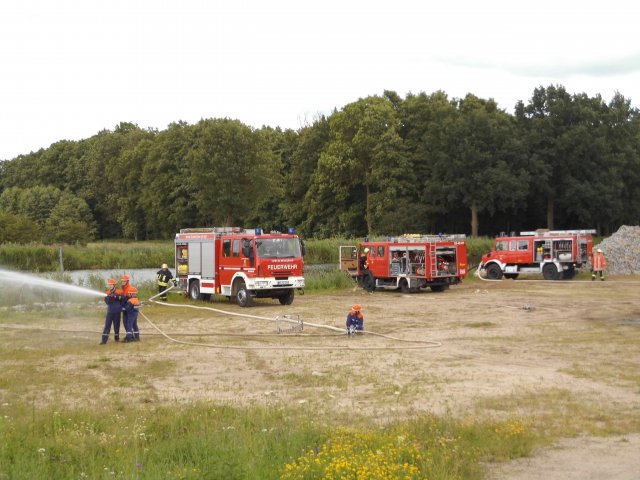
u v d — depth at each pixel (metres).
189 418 10.07
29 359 16.30
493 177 66.88
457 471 7.83
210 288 29.12
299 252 27.69
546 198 73.38
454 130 69.06
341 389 12.62
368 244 34.72
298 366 15.02
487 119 69.62
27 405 11.60
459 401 11.48
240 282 27.66
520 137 71.81
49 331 21.48
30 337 20.27
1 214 73.56
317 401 11.66
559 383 12.84
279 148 92.56
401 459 8.06
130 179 94.62
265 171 75.38
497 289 34.53
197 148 81.56
